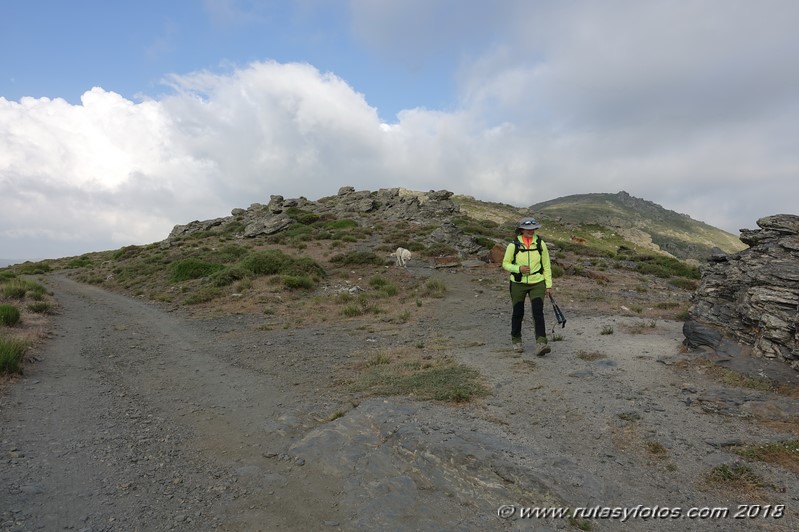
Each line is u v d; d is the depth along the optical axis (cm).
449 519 338
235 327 1281
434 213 4322
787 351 576
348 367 776
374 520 339
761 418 471
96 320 1467
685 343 718
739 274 698
